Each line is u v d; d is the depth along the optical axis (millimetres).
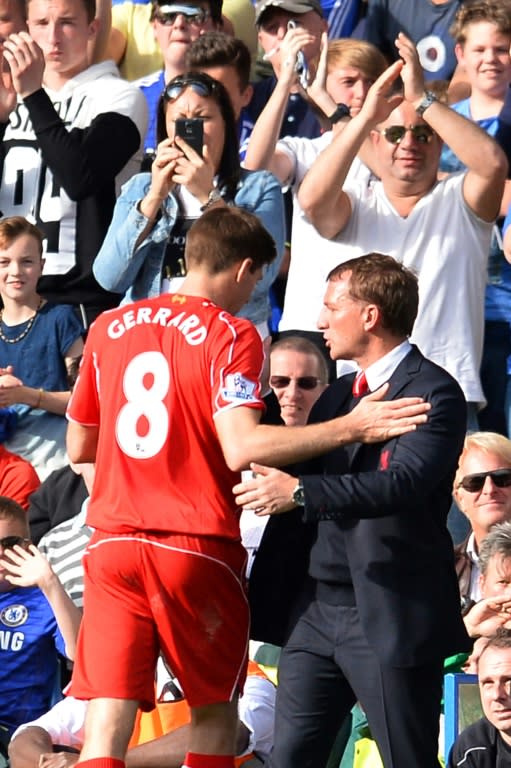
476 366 25531
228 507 17328
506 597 19922
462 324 25516
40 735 21922
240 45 27406
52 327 26703
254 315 24000
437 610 17359
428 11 31406
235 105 27391
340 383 18312
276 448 16703
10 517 23266
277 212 23938
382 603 17250
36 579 22531
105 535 17359
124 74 32531
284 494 16688
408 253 25625
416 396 17531
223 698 17391
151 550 17109
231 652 17453
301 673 17844
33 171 27969
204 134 23250
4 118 28484
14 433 26297
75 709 22250
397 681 17234
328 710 17906
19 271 26672
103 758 16859
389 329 17875
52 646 23594
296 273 26156
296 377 23594
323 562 17719
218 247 17875
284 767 17875
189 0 29438
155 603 17156
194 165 22719
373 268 17953
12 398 25750
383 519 17375
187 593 17141
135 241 23188
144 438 17297
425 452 17078
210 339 17312
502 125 28344
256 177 23984
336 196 25297
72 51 28547
